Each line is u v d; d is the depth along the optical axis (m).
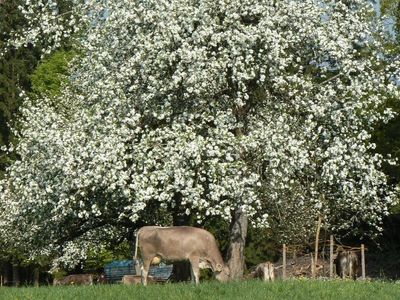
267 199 28.34
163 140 25.58
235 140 24.78
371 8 27.28
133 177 24.77
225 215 24.88
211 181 24.77
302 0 26.22
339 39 25.73
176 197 27.00
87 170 25.30
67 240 31.70
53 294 18.92
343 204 29.41
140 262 24.39
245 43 24.89
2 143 56.44
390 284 20.70
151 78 25.34
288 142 25.02
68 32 28.27
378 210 28.88
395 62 26.88
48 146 27.00
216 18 25.45
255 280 21.56
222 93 26.34
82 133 26.00
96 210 26.83
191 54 24.41
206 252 23.77
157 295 18.38
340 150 25.89
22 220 31.66
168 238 23.77
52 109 31.12
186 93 25.03
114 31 26.67
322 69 27.14
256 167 25.36
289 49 26.67
